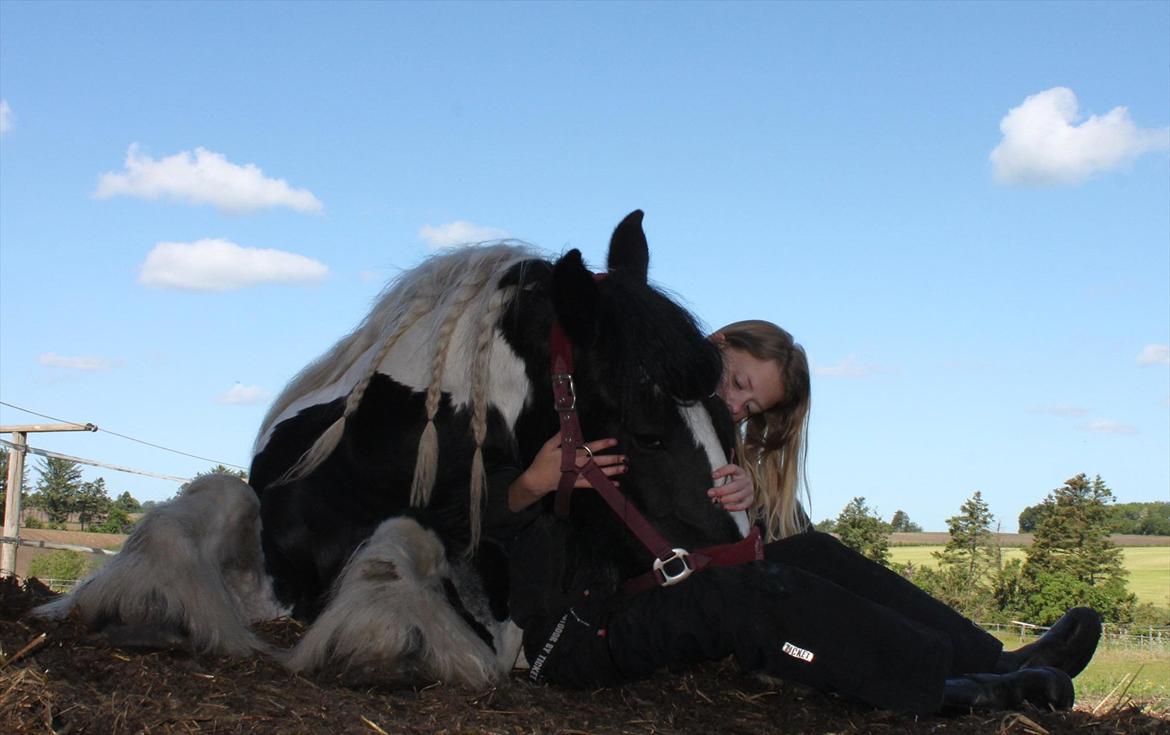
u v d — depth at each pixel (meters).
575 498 2.86
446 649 2.52
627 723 2.33
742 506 2.74
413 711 2.25
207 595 2.63
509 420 2.99
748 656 2.48
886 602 3.03
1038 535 34.03
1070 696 2.66
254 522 3.07
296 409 3.43
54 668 2.19
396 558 2.70
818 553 3.10
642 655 2.59
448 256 3.39
